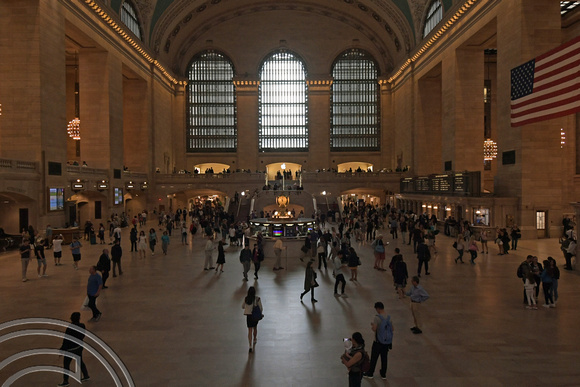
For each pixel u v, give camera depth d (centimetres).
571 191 2650
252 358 738
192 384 643
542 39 2280
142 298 1137
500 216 2292
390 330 659
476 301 1081
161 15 4050
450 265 1567
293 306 1053
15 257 1805
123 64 3416
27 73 2231
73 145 3962
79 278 1379
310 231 1822
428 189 3197
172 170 4931
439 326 892
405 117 4394
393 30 4503
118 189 3272
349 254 1344
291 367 703
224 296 1157
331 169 4716
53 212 2320
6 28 2236
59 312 1004
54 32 2388
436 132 4053
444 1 3316
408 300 1104
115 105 3231
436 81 4034
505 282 1289
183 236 2262
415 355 743
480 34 2855
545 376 660
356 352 551
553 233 2291
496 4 2552
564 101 1320
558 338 818
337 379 661
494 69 4134
